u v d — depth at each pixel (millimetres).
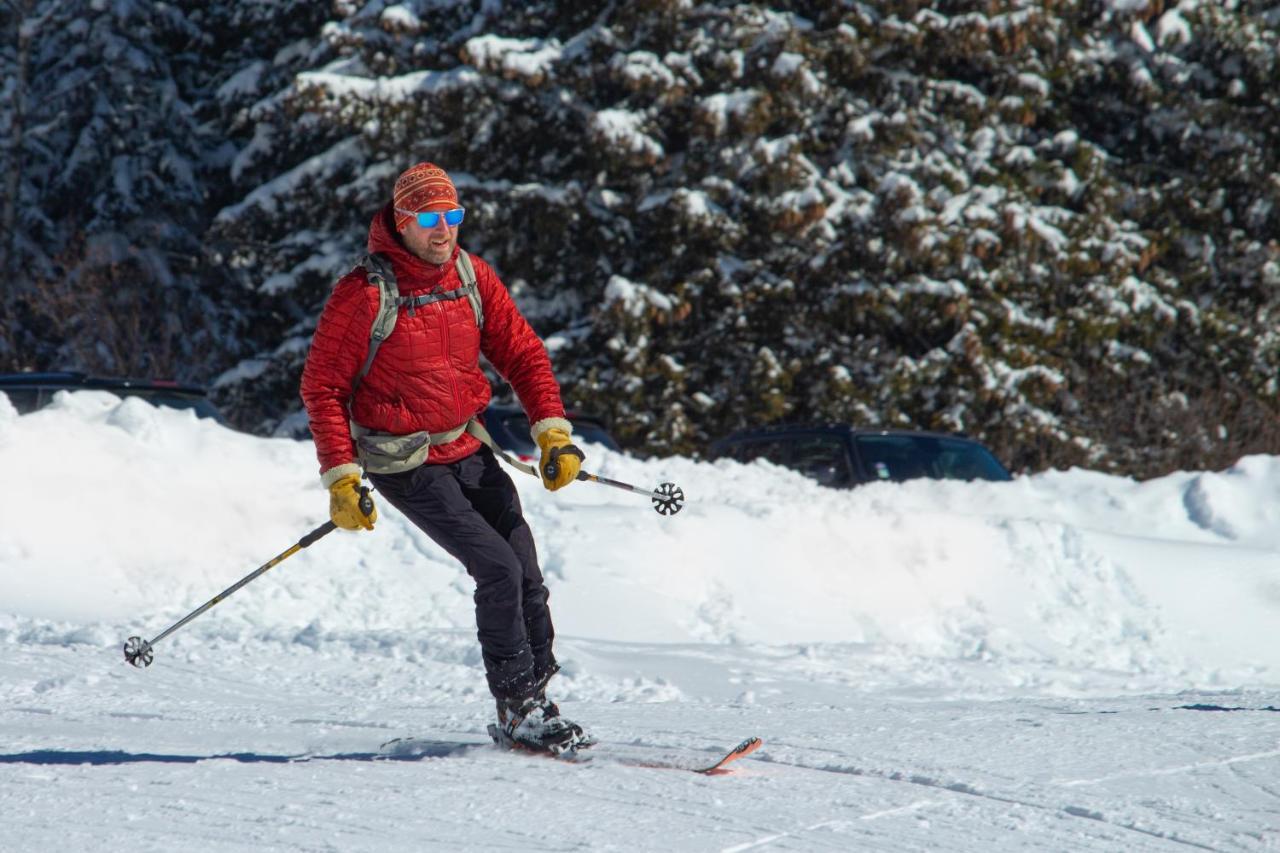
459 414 16609
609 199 91250
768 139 91875
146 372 100688
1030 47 96500
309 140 103125
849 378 91125
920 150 94125
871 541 37562
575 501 40000
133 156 110375
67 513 34375
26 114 111062
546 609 17453
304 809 13992
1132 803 14156
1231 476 45312
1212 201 104188
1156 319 97938
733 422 92625
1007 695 25734
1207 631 36031
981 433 92750
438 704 23109
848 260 90562
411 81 92250
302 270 98625
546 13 92562
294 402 102875
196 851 12438
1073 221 96125
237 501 36344
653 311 88000
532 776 15586
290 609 33125
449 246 16047
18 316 107375
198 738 19344
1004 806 14141
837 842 12734
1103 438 95812
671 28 87938
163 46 113312
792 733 18734
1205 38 103750
